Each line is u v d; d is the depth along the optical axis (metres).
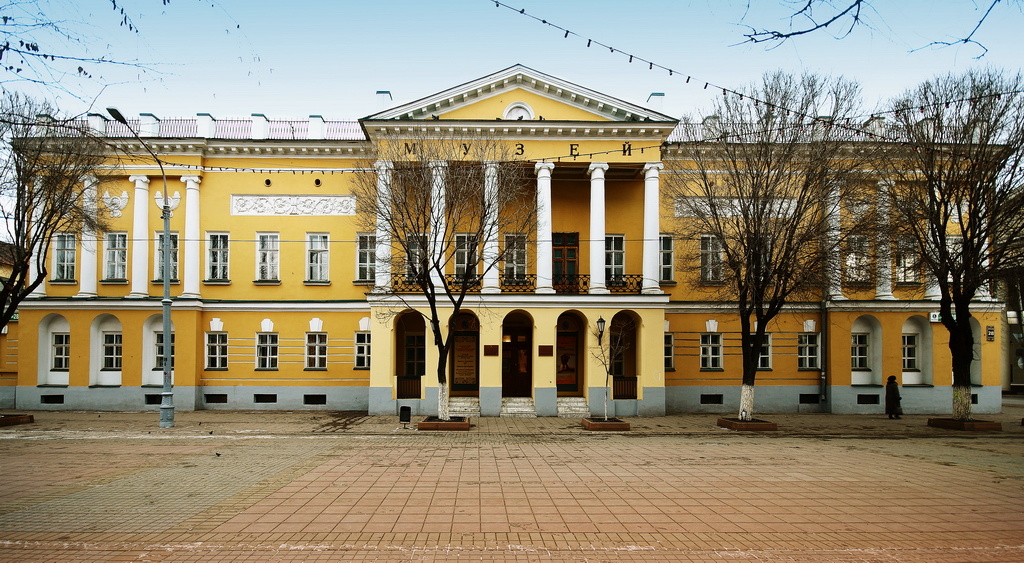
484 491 10.97
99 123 26.56
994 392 27.67
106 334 27.34
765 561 7.34
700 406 27.00
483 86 25.02
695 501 10.28
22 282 21.36
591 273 24.97
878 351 27.56
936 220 21.09
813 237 20.62
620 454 15.52
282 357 27.31
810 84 21.31
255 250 27.64
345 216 27.77
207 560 7.23
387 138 24.58
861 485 11.73
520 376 27.25
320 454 15.38
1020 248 19.75
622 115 25.41
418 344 27.50
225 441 18.00
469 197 21.64
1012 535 8.50
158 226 27.41
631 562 7.25
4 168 20.47
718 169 22.98
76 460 14.38
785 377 27.50
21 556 7.36
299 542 7.91
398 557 7.36
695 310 27.23
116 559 7.26
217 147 27.22
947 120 20.91
